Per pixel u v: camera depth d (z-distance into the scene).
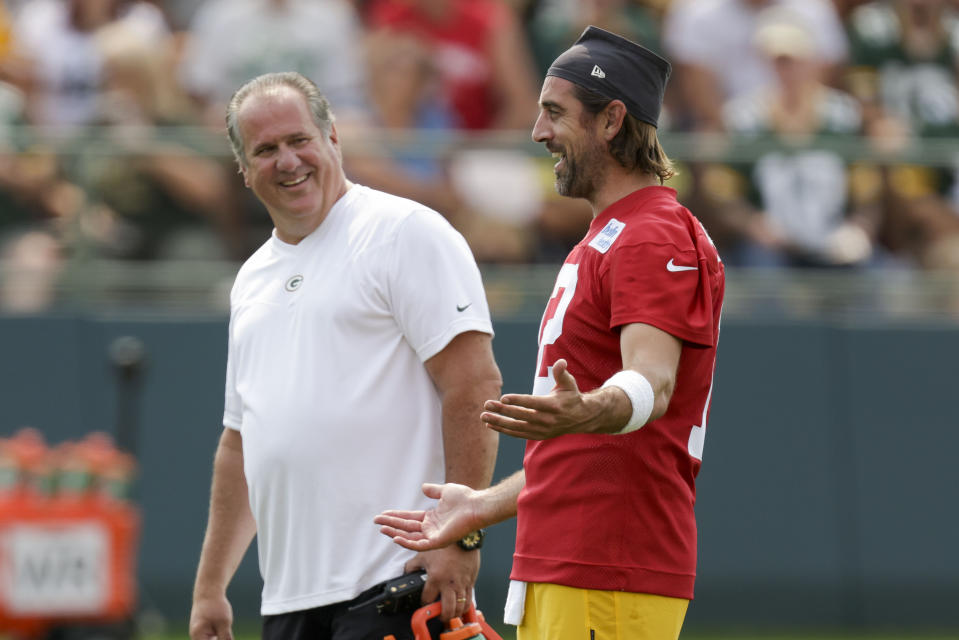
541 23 34.12
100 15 33.22
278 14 33.06
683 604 12.65
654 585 12.38
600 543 12.34
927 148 32.31
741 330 29.78
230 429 15.32
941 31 35.47
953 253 30.88
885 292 30.55
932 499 30.00
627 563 12.34
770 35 33.38
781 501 29.61
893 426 30.00
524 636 12.90
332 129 14.57
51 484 24.00
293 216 14.27
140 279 29.22
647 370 11.42
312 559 13.83
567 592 12.39
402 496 13.80
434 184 29.41
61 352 28.59
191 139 29.47
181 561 28.39
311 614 13.98
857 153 30.72
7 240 29.23
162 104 31.97
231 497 15.34
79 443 28.42
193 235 29.41
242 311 14.73
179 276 29.30
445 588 13.58
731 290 30.14
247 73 32.88
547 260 29.47
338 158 14.58
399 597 13.45
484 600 28.25
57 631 23.89
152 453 28.53
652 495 12.39
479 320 13.92
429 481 13.95
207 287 29.27
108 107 31.48
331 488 13.77
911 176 30.94
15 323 28.56
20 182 29.28
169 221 29.39
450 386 13.88
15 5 33.56
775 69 33.31
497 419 10.61
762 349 29.81
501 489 12.91
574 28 33.94
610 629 12.34
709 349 12.60
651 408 11.23
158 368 28.70
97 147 29.36
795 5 34.62
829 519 29.72
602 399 10.84
